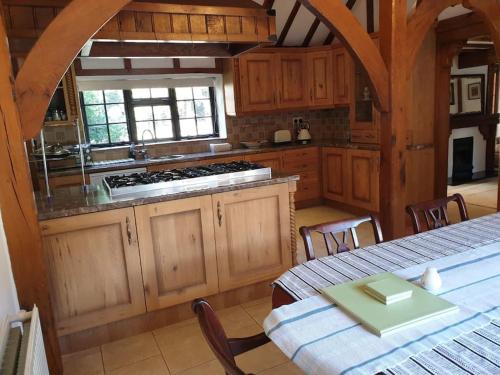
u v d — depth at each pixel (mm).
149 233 2504
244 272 2857
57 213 2234
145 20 2383
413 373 983
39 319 1851
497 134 7691
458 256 1687
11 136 1807
